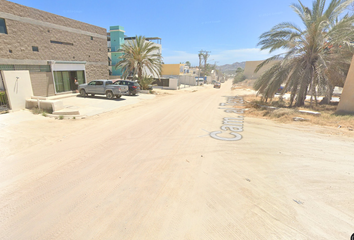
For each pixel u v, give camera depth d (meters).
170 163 5.11
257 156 5.54
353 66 9.65
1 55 12.98
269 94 14.03
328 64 12.07
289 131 8.03
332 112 10.73
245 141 6.84
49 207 3.34
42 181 4.16
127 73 25.08
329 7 11.91
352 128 7.90
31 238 2.69
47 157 5.37
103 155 5.57
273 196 3.66
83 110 12.21
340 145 6.29
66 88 18.86
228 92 29.81
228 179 4.30
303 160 5.24
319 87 12.66
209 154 5.70
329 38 12.13
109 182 4.16
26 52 14.54
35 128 8.03
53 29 16.58
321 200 3.50
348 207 3.30
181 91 30.50
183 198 3.61
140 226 2.92
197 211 3.25
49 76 16.70
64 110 10.91
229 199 3.58
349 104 9.92
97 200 3.54
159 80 33.50
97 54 22.08
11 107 10.46
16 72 10.57
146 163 5.10
